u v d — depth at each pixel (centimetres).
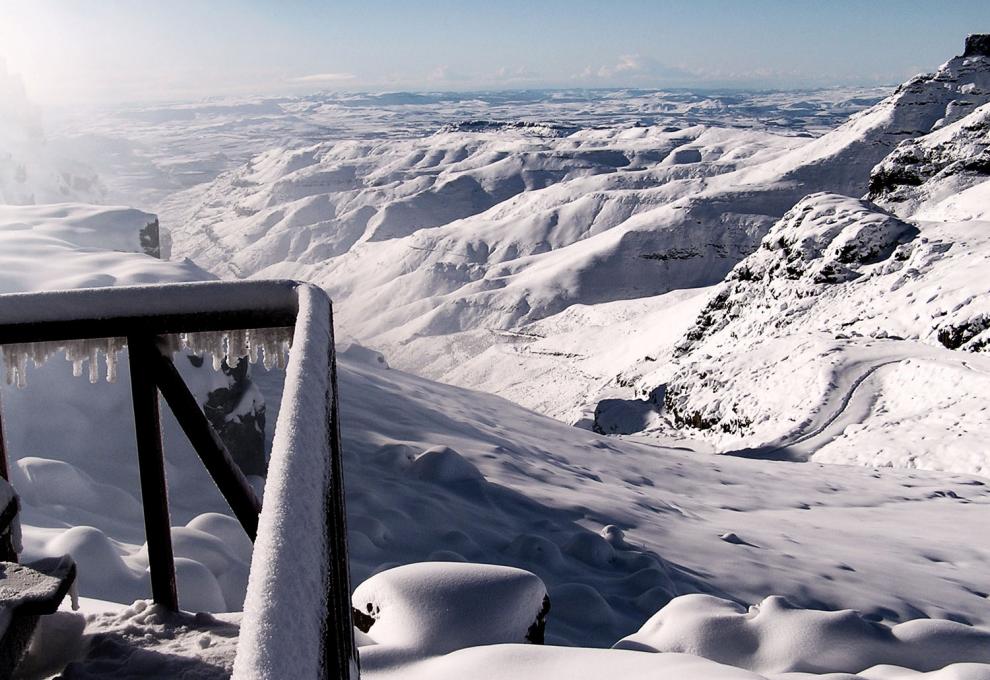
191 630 182
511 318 17512
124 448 697
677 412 4425
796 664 398
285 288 179
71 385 701
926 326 3975
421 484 879
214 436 188
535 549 713
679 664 282
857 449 2831
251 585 75
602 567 735
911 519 1417
